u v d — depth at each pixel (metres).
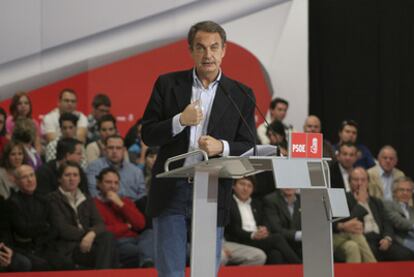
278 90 19.31
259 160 6.98
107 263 15.79
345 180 18.66
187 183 8.27
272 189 17.98
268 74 19.23
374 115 20.55
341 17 20.39
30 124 16.78
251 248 16.59
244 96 8.57
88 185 16.84
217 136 8.33
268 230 17.11
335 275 15.61
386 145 20.45
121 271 14.42
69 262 15.52
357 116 20.53
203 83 8.41
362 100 20.52
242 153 7.94
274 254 16.72
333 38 20.41
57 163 16.67
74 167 16.05
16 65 17.42
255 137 8.59
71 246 15.70
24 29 17.52
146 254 16.41
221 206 8.34
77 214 15.97
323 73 20.41
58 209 15.81
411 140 20.62
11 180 16.23
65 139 16.73
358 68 20.50
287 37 19.36
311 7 20.34
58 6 17.75
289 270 15.20
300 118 19.47
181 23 18.58
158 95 8.52
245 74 19.11
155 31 18.41
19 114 17.23
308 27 20.19
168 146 8.36
